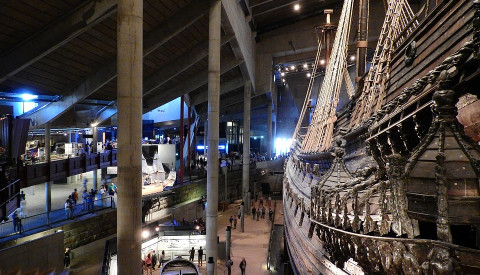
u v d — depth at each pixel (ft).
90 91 74.79
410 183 14.93
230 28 86.22
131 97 34.40
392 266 16.07
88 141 121.90
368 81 39.70
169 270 50.96
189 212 105.50
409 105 17.66
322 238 27.37
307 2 126.72
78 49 63.87
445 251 13.47
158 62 88.28
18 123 43.86
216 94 66.59
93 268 64.39
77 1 51.42
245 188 130.52
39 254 55.47
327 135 57.67
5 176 40.75
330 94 61.87
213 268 59.41
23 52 55.47
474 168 13.32
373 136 21.15
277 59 153.38
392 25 36.63
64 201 86.33
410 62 28.76
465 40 20.01
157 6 64.90
